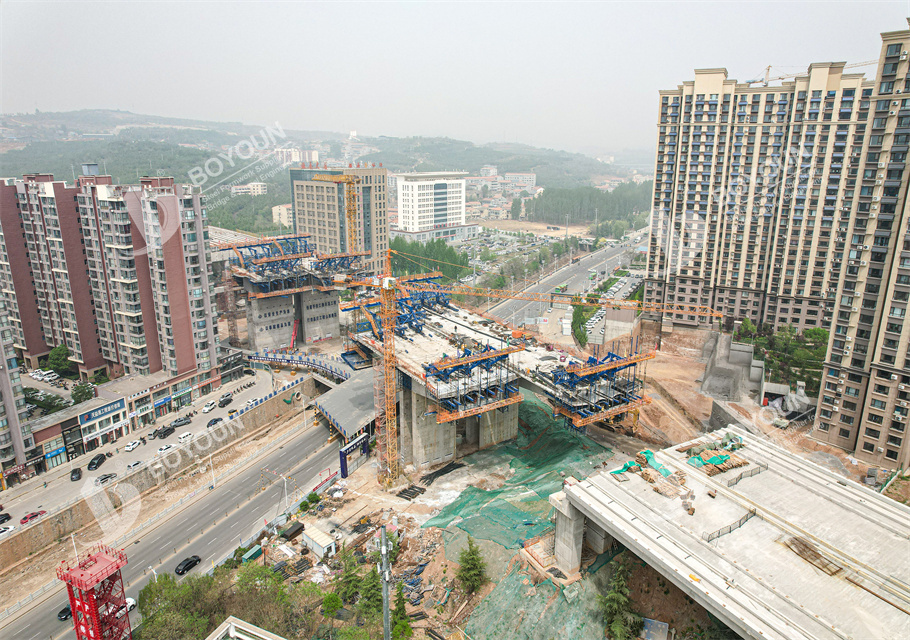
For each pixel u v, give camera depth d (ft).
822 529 259.39
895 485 355.15
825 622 204.85
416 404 436.76
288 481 436.35
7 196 536.42
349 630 257.55
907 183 352.69
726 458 308.81
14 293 558.15
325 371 594.65
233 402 533.14
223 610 277.85
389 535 353.72
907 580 228.43
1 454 387.34
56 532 365.40
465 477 437.99
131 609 310.65
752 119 597.11
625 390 437.99
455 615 296.10
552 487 387.14
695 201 640.99
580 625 274.98
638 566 282.97
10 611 309.22
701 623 258.98
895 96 357.20
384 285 409.49
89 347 550.36
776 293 618.85
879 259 372.99
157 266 495.82
